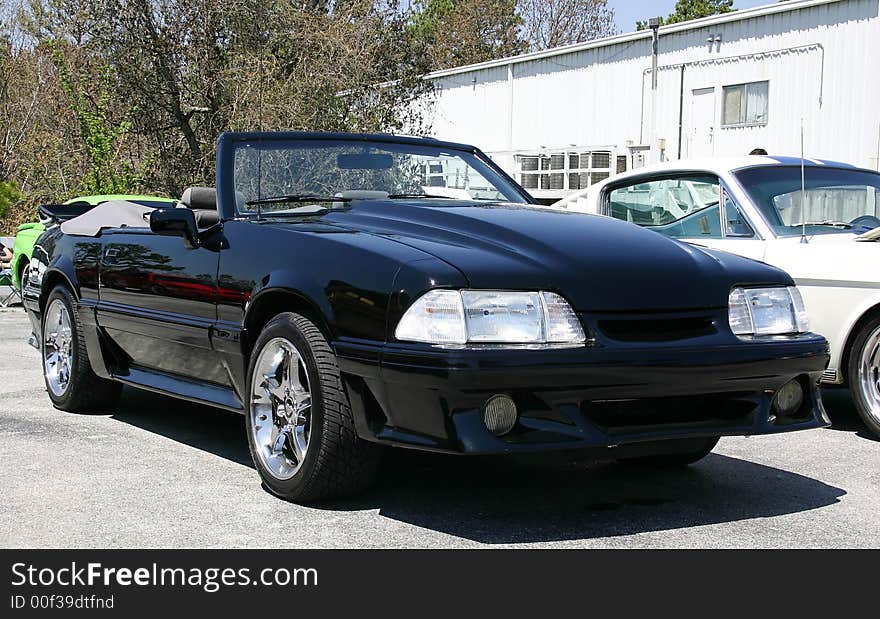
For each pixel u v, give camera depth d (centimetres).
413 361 340
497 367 332
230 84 1806
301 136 489
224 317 433
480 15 4900
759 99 1781
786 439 534
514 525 370
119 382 564
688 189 647
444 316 342
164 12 1814
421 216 414
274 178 470
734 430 374
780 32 1741
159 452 480
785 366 380
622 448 383
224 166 466
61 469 445
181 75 1831
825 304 555
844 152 1647
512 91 2359
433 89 1967
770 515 387
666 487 429
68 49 2064
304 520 372
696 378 359
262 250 416
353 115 1852
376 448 379
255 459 411
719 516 385
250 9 1848
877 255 534
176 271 466
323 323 376
